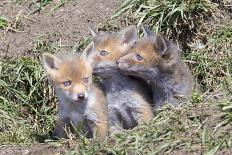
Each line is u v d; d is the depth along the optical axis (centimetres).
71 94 1252
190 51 1495
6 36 1577
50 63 1290
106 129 1293
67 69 1266
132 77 1351
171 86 1341
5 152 1182
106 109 1312
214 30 1499
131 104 1324
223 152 1027
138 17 1528
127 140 1108
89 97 1278
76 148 1116
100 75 1324
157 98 1360
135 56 1328
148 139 1101
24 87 1509
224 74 1432
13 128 1418
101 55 1327
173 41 1507
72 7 1611
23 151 1175
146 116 1322
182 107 1212
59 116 1302
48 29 1577
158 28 1495
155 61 1330
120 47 1344
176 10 1480
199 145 1059
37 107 1497
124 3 1560
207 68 1449
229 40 1473
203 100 1246
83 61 1288
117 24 1542
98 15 1576
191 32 1509
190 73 1388
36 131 1433
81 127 1254
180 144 1068
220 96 1255
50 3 1636
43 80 1490
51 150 1155
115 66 1323
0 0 1659
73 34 1552
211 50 1476
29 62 1502
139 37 1485
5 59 1529
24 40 1562
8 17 1616
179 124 1137
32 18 1608
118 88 1328
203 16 1513
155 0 1533
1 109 1452
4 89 1493
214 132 1080
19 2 1652
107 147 1096
